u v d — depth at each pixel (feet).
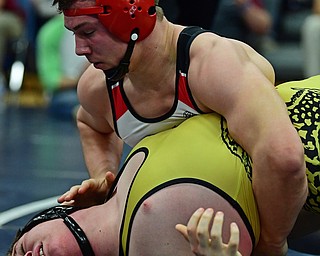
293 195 10.77
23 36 45.70
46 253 11.98
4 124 35.70
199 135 11.41
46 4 45.09
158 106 11.81
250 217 11.19
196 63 11.36
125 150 26.58
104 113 13.25
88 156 14.06
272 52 41.09
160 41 11.50
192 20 21.89
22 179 23.17
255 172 10.87
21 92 46.88
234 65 11.10
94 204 13.19
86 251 11.94
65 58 36.88
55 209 12.73
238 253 10.26
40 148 29.12
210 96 11.18
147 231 11.23
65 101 37.35
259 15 37.35
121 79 12.02
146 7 11.24
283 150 10.46
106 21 11.16
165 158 11.44
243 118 10.87
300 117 11.78
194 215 10.20
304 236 14.66
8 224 17.84
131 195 11.60
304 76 38.50
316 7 37.93
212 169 11.12
